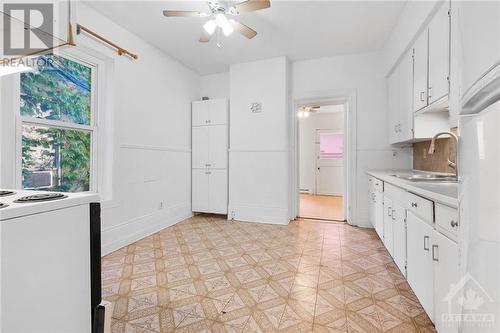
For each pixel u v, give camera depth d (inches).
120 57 113.3
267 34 124.1
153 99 135.3
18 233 29.5
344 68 150.6
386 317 62.6
